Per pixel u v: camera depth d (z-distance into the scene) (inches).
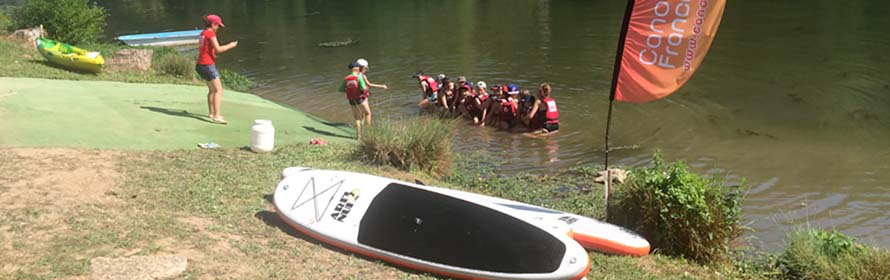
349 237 254.1
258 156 389.7
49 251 224.2
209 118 479.8
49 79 579.5
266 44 1055.0
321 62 866.1
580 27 1075.3
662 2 297.9
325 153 413.4
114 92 534.0
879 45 839.7
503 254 234.7
